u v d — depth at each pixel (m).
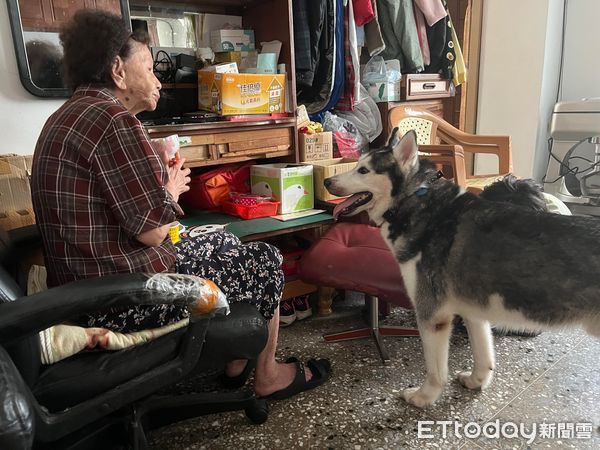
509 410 1.66
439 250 1.55
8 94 1.86
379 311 2.40
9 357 0.80
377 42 2.97
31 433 0.72
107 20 1.26
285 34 2.41
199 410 1.50
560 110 3.37
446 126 3.11
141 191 1.16
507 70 3.76
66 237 1.16
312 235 2.54
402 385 1.83
